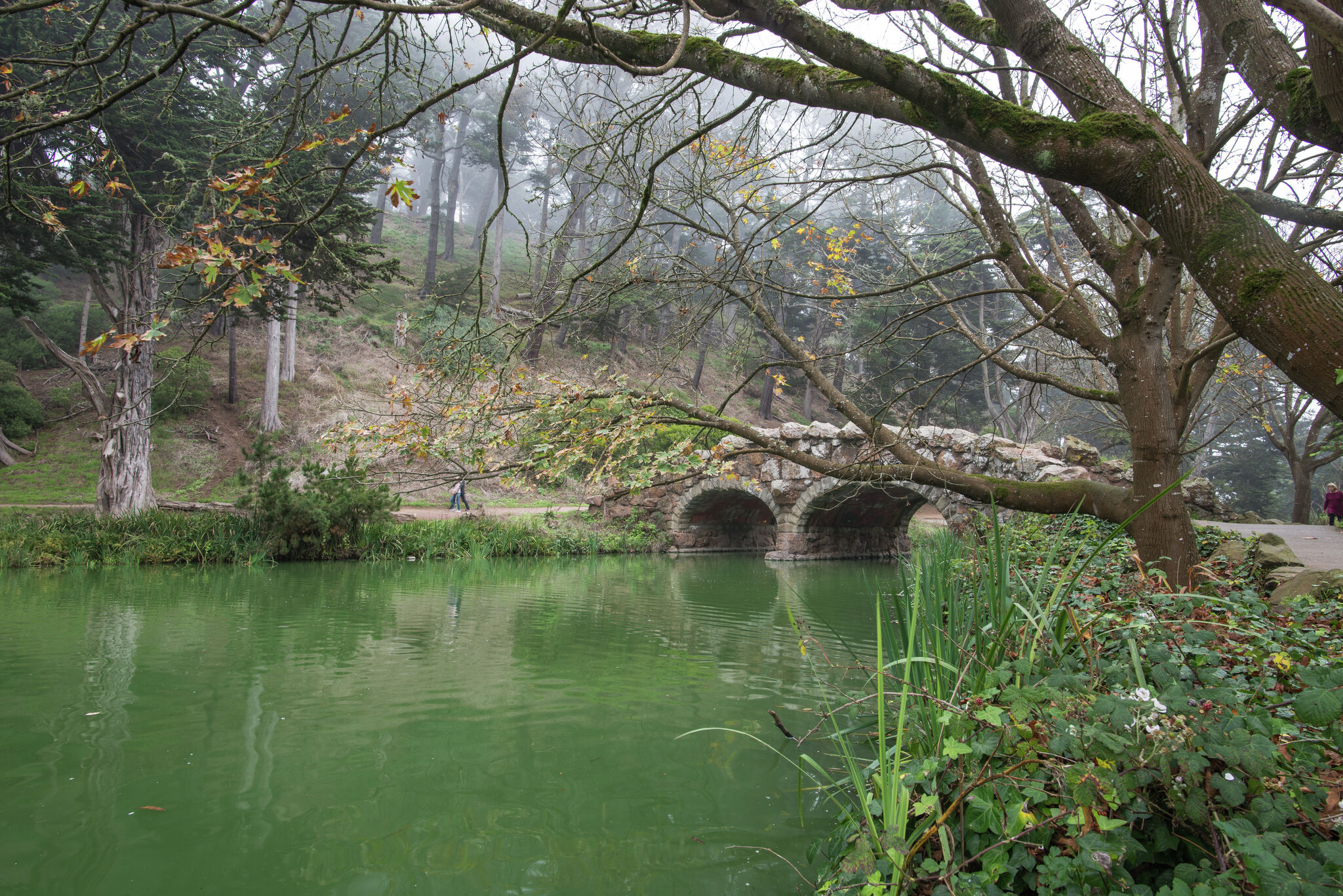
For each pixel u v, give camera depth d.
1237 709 2.21
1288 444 18.83
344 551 16.31
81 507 18.48
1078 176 3.29
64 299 29.45
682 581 14.82
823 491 19.23
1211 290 3.06
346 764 4.56
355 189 8.48
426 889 3.20
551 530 20.23
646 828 3.80
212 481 22.67
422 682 6.42
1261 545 6.77
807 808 4.08
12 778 4.22
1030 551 7.57
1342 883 1.80
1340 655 2.89
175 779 4.27
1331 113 3.24
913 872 2.52
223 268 3.28
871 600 12.37
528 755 4.78
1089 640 2.89
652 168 3.75
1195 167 3.14
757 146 6.18
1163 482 4.94
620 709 5.79
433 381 5.32
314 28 3.89
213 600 10.31
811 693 6.32
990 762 2.46
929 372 22.89
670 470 5.53
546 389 5.80
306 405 26.66
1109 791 2.12
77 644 7.46
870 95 3.60
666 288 6.27
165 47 3.69
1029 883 2.33
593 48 2.87
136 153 11.74
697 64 3.87
